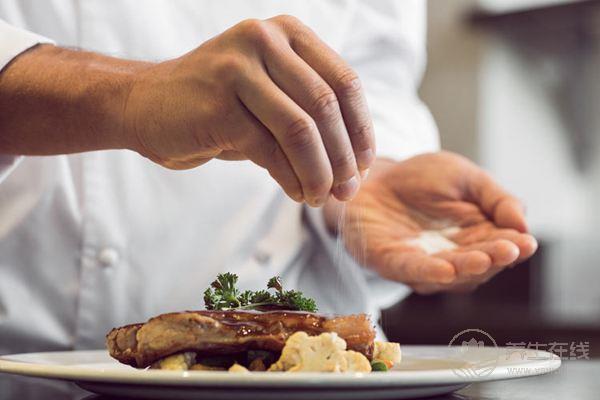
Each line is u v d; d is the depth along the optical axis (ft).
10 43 2.15
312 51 1.81
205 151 1.86
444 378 1.56
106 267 2.69
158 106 1.85
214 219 2.83
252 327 1.79
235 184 2.85
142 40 2.81
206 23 2.94
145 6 2.82
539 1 6.77
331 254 2.97
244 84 1.73
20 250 2.63
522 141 7.36
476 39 7.32
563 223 7.24
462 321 6.53
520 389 1.92
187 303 2.78
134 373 1.52
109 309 2.71
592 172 7.10
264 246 2.90
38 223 2.63
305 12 3.10
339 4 3.18
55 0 2.74
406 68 3.51
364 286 2.90
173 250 2.78
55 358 2.01
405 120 3.36
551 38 7.01
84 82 2.02
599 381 2.05
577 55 6.97
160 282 2.76
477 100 7.36
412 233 2.65
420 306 6.68
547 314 6.45
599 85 6.92
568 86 7.07
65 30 2.75
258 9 3.01
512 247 2.35
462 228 2.62
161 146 1.89
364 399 1.57
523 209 2.59
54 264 2.66
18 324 2.62
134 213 2.73
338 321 1.82
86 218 2.67
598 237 7.07
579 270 7.11
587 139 7.07
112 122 1.96
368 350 1.82
